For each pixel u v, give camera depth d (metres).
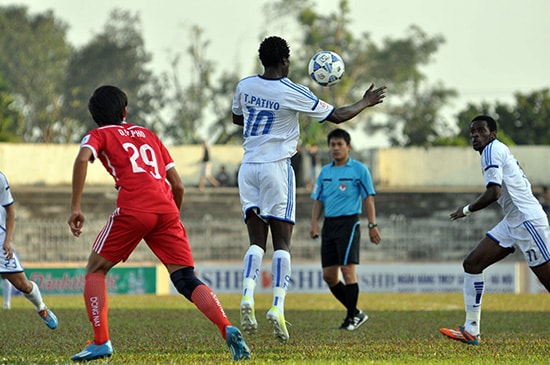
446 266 85.12
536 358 23.66
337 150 37.06
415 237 109.06
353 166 37.22
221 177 124.25
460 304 57.31
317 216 37.91
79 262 105.62
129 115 182.62
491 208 115.81
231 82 176.38
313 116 23.98
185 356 23.84
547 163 125.56
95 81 189.62
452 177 126.88
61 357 23.91
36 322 38.38
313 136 142.00
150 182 22.36
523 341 29.55
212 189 119.25
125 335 31.53
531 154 125.69
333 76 26.52
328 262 37.09
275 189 23.84
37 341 29.14
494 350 26.23
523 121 172.25
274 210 23.89
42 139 190.50
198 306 22.16
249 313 22.41
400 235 109.12
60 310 47.75
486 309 50.19
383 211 120.06
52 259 105.81
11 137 149.50
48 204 117.81
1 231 32.38
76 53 193.88
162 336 31.02
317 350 25.92
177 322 38.59
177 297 68.69
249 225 24.14
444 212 120.75
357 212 36.81
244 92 24.36
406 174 126.94
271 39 24.36
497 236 28.20
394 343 28.52
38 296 32.41
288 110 23.95
